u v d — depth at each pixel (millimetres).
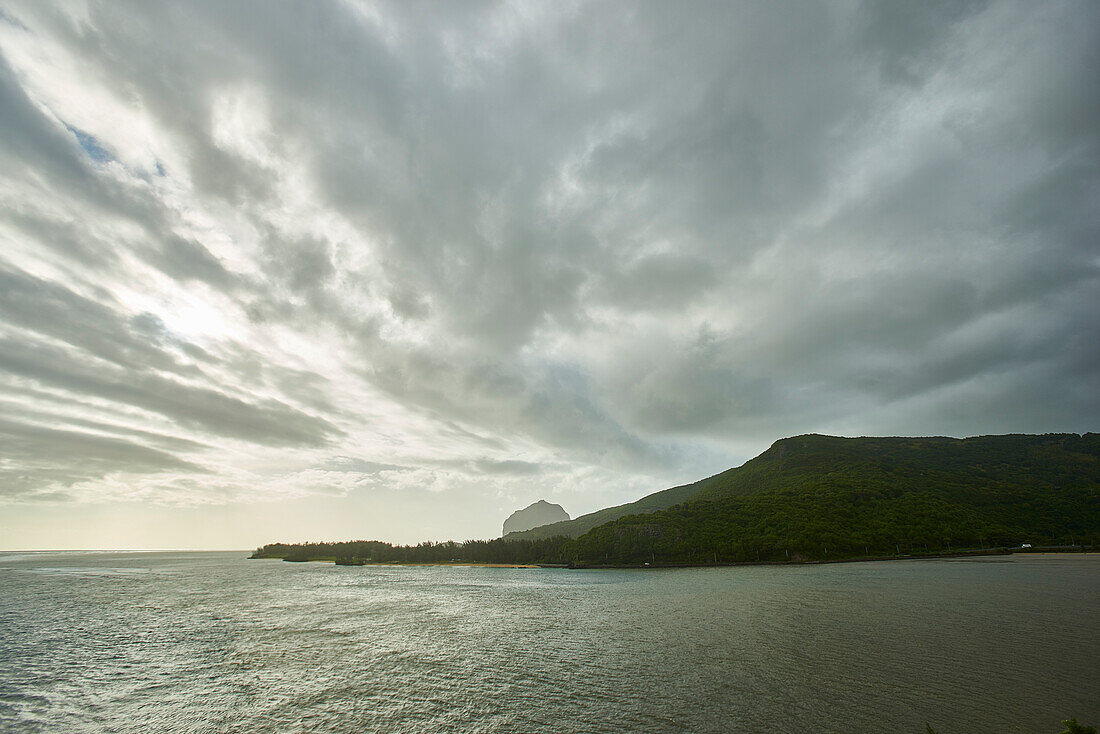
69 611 77188
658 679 35406
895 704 29156
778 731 26047
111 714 32188
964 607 58875
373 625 62156
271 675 39875
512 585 121375
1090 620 49812
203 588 115812
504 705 31453
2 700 34906
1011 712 27578
